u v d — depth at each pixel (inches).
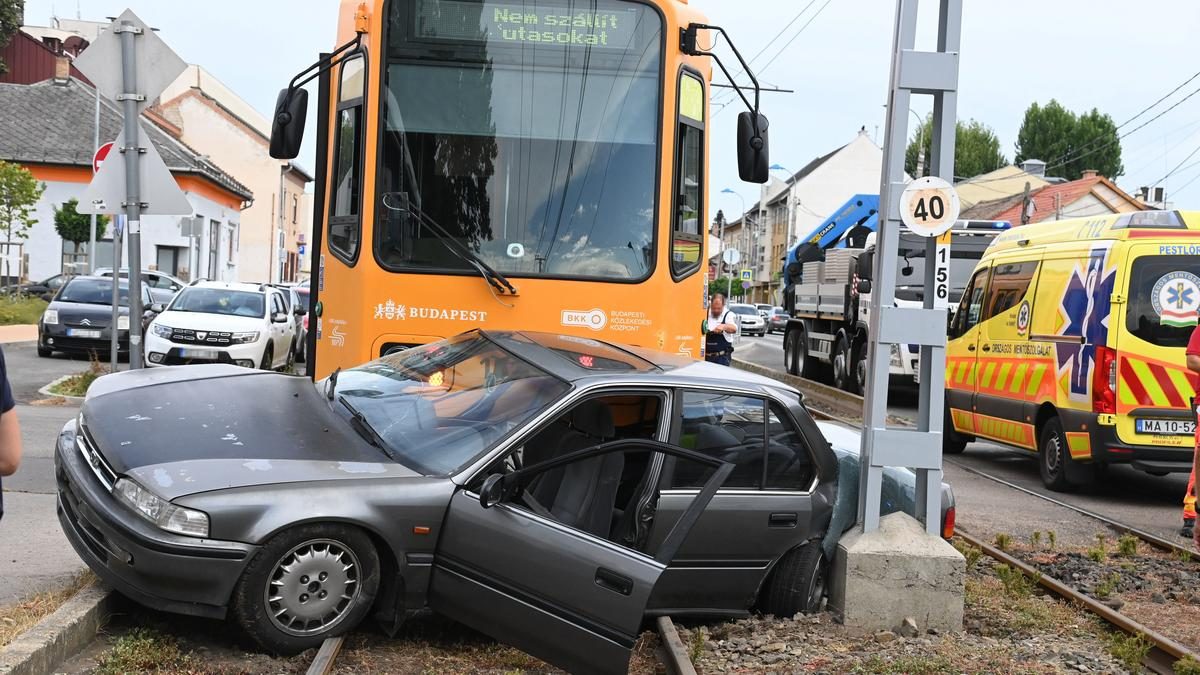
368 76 328.8
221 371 287.9
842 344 933.2
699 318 350.6
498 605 218.2
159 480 212.8
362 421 248.2
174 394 259.1
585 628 211.3
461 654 235.8
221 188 1945.1
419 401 254.2
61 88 1829.5
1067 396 485.7
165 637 218.7
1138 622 290.2
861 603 265.0
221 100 2637.8
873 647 251.1
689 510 212.5
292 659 215.6
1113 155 3683.6
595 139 334.0
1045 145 3745.1
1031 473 565.9
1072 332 486.0
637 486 248.2
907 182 269.3
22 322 1194.0
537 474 220.2
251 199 2140.7
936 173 271.4
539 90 333.4
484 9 332.2
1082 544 387.5
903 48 267.9
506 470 227.8
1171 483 554.9
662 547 210.7
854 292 892.6
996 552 356.5
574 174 332.8
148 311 900.0
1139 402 461.4
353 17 343.0
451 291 327.3
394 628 225.8
